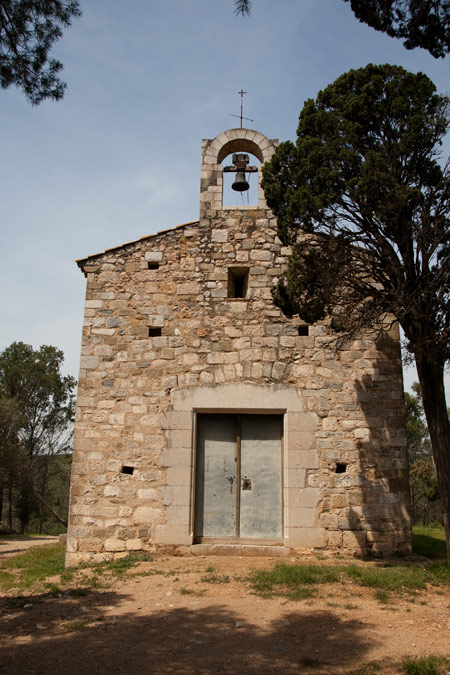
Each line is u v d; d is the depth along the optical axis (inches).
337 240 349.4
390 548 378.9
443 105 330.3
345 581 297.0
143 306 427.5
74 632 221.0
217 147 458.9
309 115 360.8
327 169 333.7
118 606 258.2
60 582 315.9
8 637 216.1
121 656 195.2
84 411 408.2
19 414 1294.3
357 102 334.0
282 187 366.6
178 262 435.5
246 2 196.2
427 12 300.4
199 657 194.7
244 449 410.6
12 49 260.7
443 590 283.1
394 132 336.8
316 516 385.4
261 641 210.5
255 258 433.7
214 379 410.6
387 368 408.2
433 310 339.0
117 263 436.8
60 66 269.0
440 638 214.2
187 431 402.0
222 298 425.7
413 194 319.6
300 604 256.4
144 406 407.8
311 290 355.3
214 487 405.1
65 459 1441.9
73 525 389.7
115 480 395.9
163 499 390.6
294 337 416.8
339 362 410.9
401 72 341.4
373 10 308.7
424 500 1379.2
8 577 354.9
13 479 1239.5
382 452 394.3
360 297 362.9
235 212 443.8
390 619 236.5
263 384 408.5
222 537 396.5
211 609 249.6
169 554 380.8
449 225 333.7
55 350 1467.8
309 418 401.7
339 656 196.7
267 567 336.2
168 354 416.8
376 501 386.6
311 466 393.4
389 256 341.7
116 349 419.5
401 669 184.7
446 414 348.5
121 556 382.0
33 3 249.8
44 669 182.9
